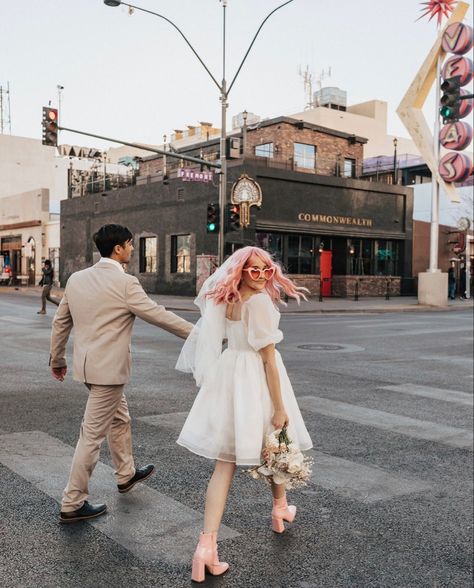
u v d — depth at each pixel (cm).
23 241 4681
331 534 371
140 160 3988
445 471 498
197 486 434
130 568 314
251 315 309
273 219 3002
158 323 363
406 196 3522
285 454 305
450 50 2719
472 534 379
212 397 319
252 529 372
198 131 5734
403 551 352
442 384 890
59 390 765
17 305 2470
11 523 361
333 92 6419
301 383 870
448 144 2809
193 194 3073
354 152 3522
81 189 4272
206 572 315
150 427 595
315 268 3219
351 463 510
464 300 3362
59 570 309
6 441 531
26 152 5738
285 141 3219
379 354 1195
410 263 3569
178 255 3206
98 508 374
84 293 362
